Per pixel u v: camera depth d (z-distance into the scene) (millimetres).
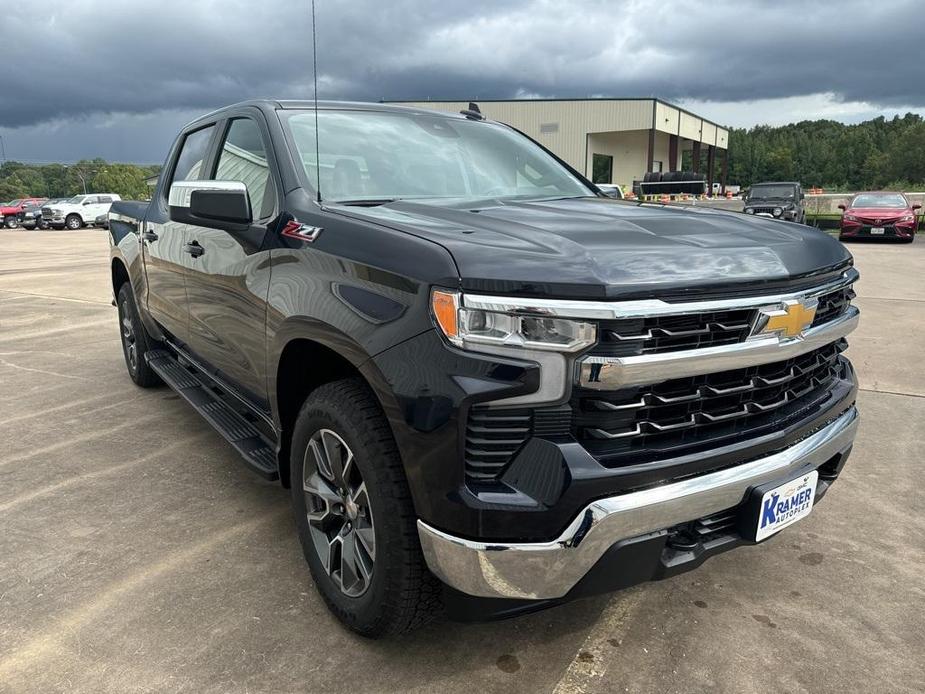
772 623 2367
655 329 1795
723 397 2012
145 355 4582
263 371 2607
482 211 2459
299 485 2404
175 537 2891
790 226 2473
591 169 42781
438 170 3053
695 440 1958
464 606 1912
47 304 9000
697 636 2293
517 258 1798
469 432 1764
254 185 2914
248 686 2027
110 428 4176
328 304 2113
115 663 2117
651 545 1859
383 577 1985
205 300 3162
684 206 2871
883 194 20453
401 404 1821
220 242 2930
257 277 2580
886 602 2494
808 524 3068
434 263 1834
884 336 6727
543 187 3281
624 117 40156
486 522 1739
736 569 2709
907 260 14539
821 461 2234
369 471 1971
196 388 3756
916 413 4492
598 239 2016
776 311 1977
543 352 1732
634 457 1842
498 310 1721
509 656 2180
